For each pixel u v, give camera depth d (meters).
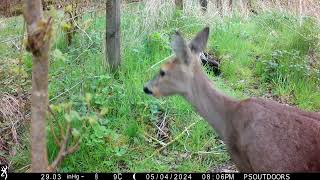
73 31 2.55
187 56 1.53
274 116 1.43
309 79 2.54
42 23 1.19
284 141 1.40
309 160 1.38
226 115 1.51
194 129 2.10
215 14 3.13
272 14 3.32
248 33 3.06
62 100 2.14
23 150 1.97
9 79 2.24
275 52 2.71
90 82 2.25
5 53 2.41
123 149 1.95
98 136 1.92
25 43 1.24
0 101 2.10
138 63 2.47
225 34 2.97
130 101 2.18
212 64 2.65
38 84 1.24
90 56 2.48
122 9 2.94
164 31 2.82
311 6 3.48
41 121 1.27
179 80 1.54
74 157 1.90
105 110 1.38
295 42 2.90
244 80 2.57
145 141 2.04
